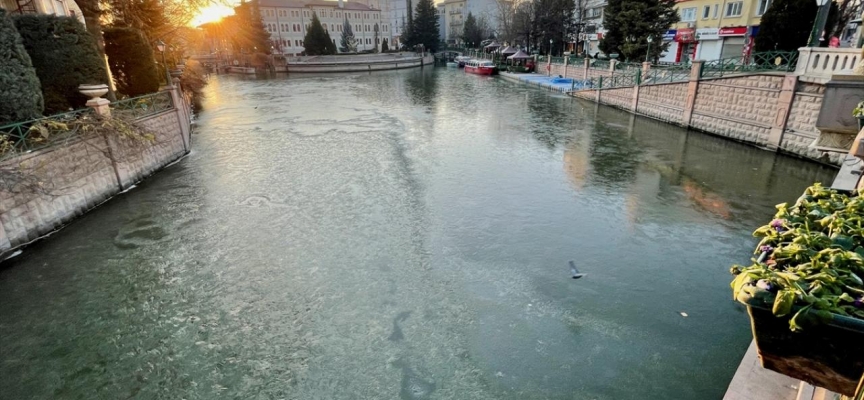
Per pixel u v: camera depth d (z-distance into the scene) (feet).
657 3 84.33
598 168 43.09
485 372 17.81
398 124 66.69
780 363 6.48
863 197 8.23
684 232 29.19
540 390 16.97
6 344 19.35
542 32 138.51
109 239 28.25
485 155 48.11
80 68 35.60
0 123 26.78
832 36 55.67
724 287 23.17
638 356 18.56
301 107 85.81
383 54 222.07
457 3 316.19
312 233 29.25
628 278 24.03
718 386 17.02
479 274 24.45
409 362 18.35
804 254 6.55
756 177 39.37
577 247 27.35
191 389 17.12
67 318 21.01
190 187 37.45
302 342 19.51
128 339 19.71
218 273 24.63
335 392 16.96
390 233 29.14
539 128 63.10
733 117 51.08
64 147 29.71
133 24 64.64
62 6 49.57
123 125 34.94
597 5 145.28
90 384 17.38
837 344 5.63
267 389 17.11
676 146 51.03
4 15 26.81
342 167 43.11
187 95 76.23
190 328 20.39
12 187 25.36
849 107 19.21
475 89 114.01
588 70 101.04
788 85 43.19
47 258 25.85
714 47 98.53
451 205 33.78
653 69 71.00
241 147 51.75
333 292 22.93
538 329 20.18
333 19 283.18
